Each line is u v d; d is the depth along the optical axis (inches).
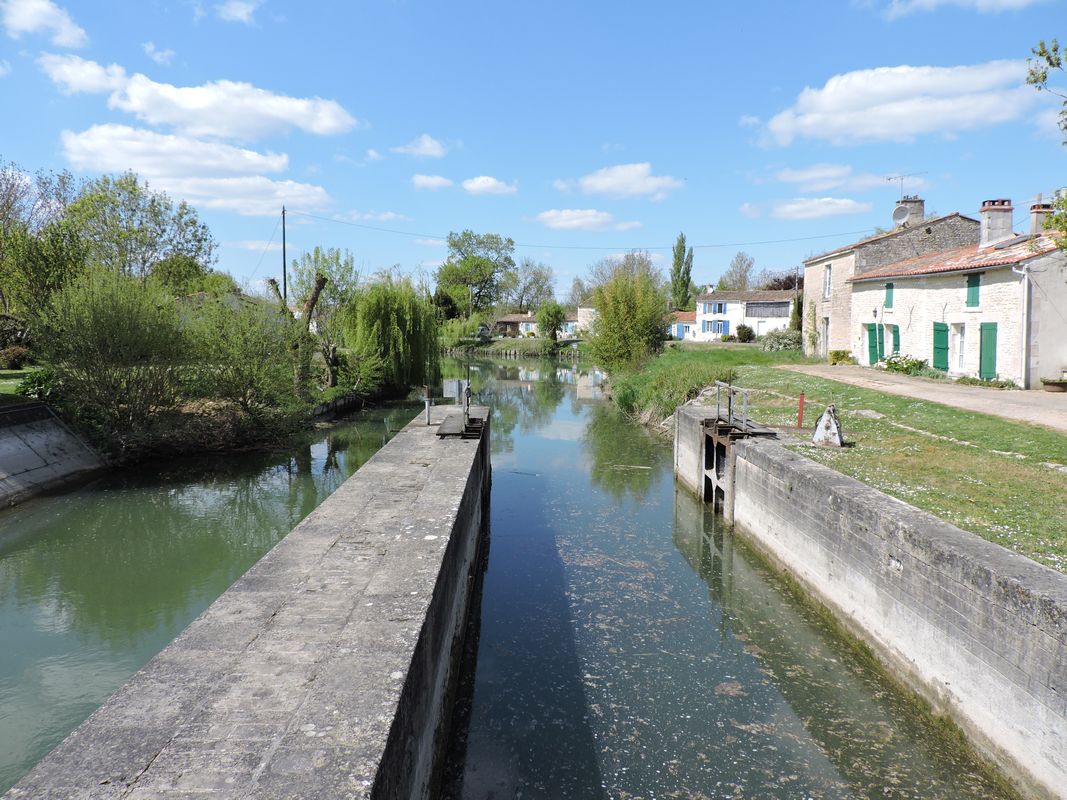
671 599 362.9
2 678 279.7
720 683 279.4
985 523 293.4
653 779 221.5
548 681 281.0
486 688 275.1
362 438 828.6
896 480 369.7
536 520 505.7
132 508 522.9
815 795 213.6
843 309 1124.5
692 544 452.8
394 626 174.2
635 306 1254.3
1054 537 275.9
